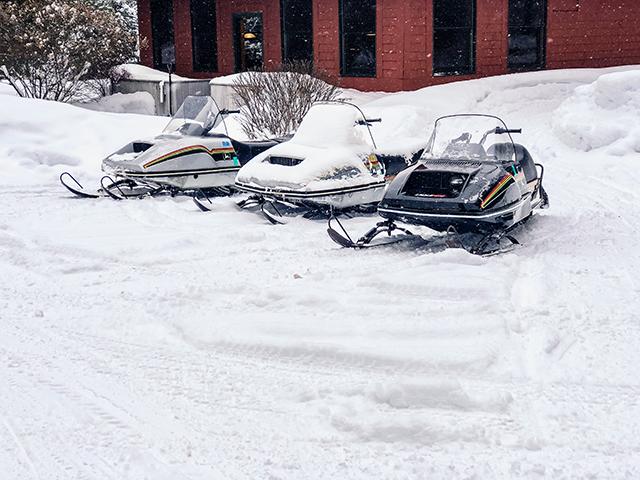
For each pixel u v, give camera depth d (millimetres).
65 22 20078
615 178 12680
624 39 22750
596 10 22375
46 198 12008
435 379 5180
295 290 7145
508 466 4344
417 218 8797
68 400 5301
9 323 6777
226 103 20766
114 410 5145
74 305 7199
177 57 26094
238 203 11320
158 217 10648
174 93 21766
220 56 24641
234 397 5309
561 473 4246
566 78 20375
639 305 6801
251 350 6059
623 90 15219
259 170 10430
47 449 4637
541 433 4711
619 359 5711
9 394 5398
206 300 7184
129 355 6074
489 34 21484
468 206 8500
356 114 10828
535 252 8695
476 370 5582
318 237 9539
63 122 15547
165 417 5035
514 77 20422
